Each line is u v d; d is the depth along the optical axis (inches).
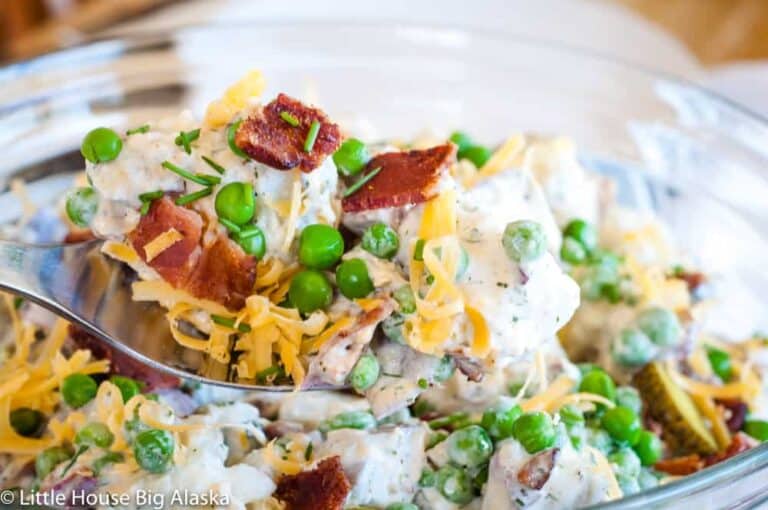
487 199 12.0
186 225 11.1
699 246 15.6
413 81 17.6
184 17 22.2
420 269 11.1
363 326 11.0
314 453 11.9
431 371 11.3
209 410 12.0
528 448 11.5
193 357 11.5
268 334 11.2
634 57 21.5
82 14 22.8
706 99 15.6
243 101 11.4
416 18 22.3
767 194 14.6
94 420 11.8
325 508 11.3
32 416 12.3
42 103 15.5
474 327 11.0
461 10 22.7
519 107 17.6
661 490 10.3
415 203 11.4
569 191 14.1
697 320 13.6
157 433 11.3
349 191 11.5
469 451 11.7
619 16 23.0
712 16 26.8
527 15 22.7
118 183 11.1
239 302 11.2
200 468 11.4
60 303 11.7
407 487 11.8
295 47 17.2
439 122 17.6
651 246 14.4
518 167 12.8
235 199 11.0
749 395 13.4
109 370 12.4
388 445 11.8
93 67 15.9
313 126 11.1
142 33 17.1
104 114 16.0
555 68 17.1
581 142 17.2
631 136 16.8
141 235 11.2
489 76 17.5
